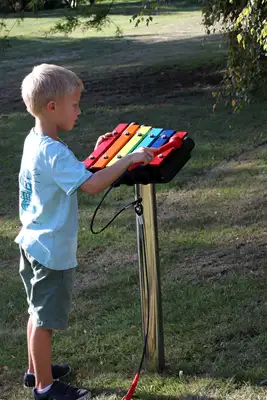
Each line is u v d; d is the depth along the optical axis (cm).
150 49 2181
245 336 426
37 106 337
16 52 2345
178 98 1372
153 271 374
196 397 360
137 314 469
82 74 1762
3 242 673
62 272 346
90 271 573
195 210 712
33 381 383
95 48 2328
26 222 349
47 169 333
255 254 570
